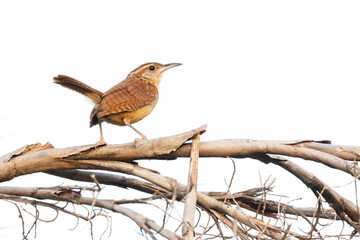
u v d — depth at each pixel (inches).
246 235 277.6
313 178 298.4
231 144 295.9
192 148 294.0
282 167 307.7
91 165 310.5
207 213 287.3
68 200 279.9
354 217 303.6
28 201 275.3
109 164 306.0
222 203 282.5
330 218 326.3
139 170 298.5
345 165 278.2
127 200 259.3
